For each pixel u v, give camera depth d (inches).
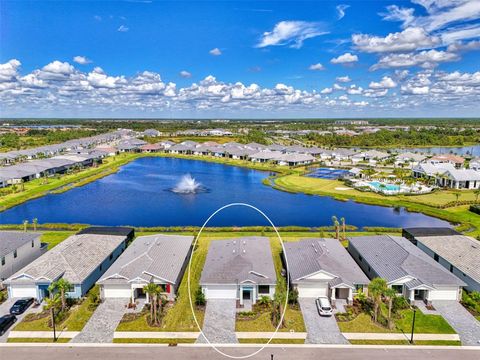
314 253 2039.9
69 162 5984.3
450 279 1798.7
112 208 3747.5
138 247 2158.0
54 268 1828.2
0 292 1852.9
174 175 5777.6
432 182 4854.8
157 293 1614.2
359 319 1627.7
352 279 1803.6
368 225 3171.8
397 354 1381.6
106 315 1654.8
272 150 7810.0
